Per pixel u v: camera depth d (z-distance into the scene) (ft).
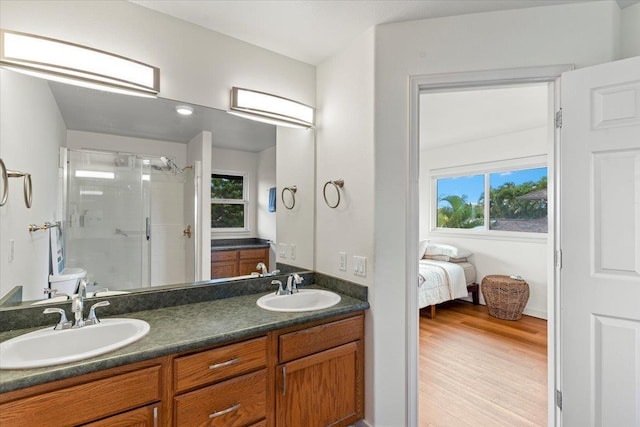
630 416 4.65
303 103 7.36
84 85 5.08
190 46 5.96
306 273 7.41
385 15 5.72
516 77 5.52
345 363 5.84
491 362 9.01
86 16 4.98
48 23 4.72
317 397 5.50
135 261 5.81
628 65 4.70
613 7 5.20
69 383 3.54
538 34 5.42
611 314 4.79
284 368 5.12
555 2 5.30
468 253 15.14
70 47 4.69
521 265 13.41
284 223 7.47
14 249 4.55
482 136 14.17
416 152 5.91
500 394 7.40
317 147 7.50
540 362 9.00
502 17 5.57
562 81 5.21
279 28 6.14
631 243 4.67
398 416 5.87
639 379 4.61
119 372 3.82
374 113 5.98
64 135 5.14
